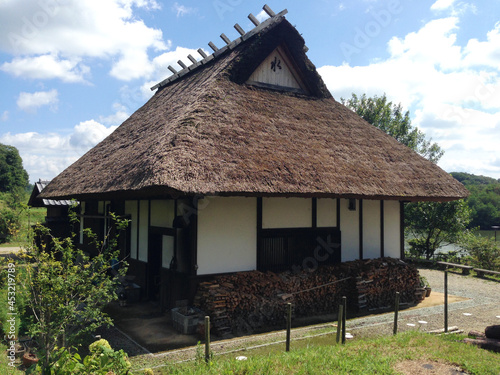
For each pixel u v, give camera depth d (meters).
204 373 4.83
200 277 7.68
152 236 9.61
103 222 12.42
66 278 4.73
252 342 6.62
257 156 7.72
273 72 10.93
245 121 8.69
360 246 10.21
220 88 9.31
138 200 10.30
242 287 7.55
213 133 7.73
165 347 6.41
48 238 15.08
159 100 12.77
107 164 9.55
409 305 9.69
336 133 10.32
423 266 16.42
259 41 10.34
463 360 5.25
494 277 13.72
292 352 5.63
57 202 15.99
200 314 7.20
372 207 10.52
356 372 4.77
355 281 9.09
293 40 10.97
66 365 4.03
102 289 4.93
